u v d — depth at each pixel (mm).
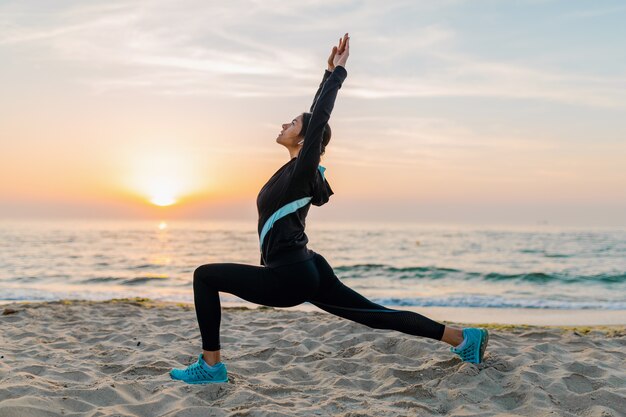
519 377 3338
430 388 3172
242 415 2715
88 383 3346
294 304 3033
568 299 13672
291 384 3518
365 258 32438
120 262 27719
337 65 3037
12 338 5148
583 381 3373
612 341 4879
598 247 43844
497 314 9773
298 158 2848
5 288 15055
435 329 3381
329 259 31547
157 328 5613
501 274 21156
